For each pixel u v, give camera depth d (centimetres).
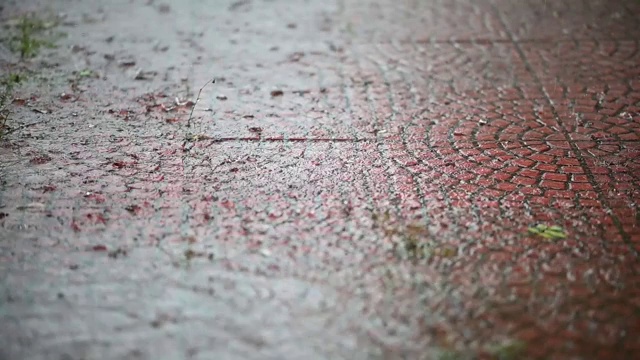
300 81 522
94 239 345
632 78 525
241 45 580
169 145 434
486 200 381
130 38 588
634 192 390
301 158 421
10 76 517
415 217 365
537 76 530
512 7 664
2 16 625
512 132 454
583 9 657
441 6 669
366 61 556
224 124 460
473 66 547
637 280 322
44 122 457
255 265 329
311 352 279
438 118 471
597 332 292
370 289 314
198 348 281
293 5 671
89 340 284
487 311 302
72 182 392
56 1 666
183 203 375
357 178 401
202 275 322
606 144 439
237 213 367
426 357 278
